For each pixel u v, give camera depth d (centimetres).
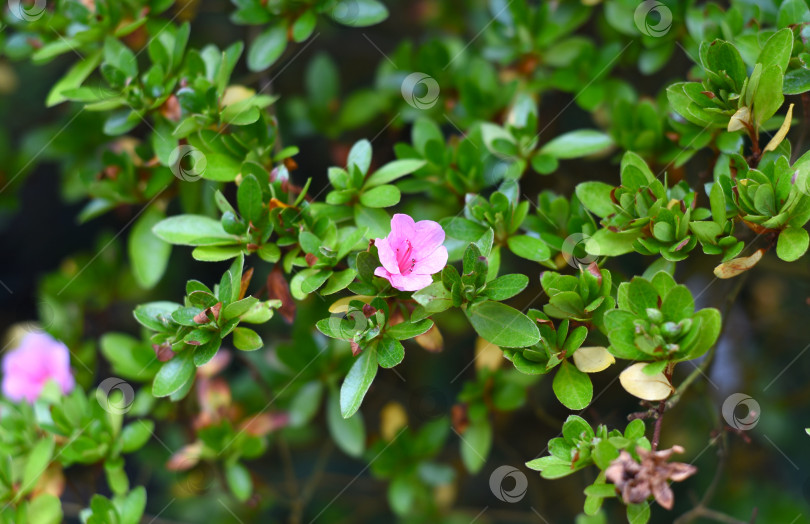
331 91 137
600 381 134
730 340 137
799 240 112
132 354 127
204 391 129
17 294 153
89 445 122
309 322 128
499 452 138
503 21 130
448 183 123
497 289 113
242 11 122
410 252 112
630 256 133
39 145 137
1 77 142
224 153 119
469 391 127
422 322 113
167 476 136
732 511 135
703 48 114
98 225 157
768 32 118
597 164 133
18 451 125
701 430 135
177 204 132
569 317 114
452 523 135
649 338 111
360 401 112
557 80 129
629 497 109
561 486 138
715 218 113
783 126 113
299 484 140
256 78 127
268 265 137
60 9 125
